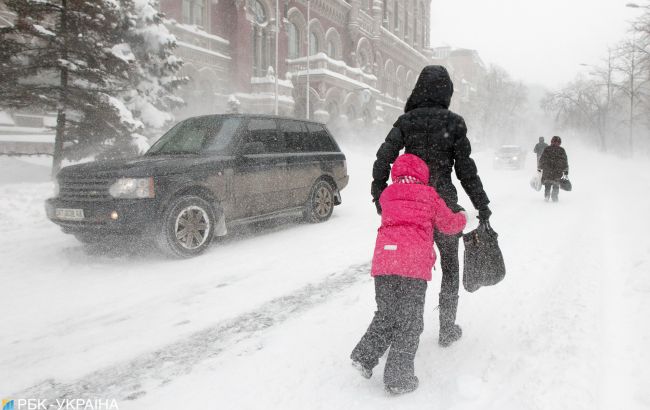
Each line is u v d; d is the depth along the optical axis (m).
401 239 2.50
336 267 5.18
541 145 18.36
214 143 6.33
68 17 11.45
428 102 2.92
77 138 12.37
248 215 6.42
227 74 28.78
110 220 5.12
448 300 3.03
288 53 35.38
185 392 2.64
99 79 12.05
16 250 5.98
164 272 5.02
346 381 2.69
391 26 52.16
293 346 3.19
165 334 3.46
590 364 2.68
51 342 3.36
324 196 7.96
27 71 11.36
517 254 5.45
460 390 2.51
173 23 23.64
